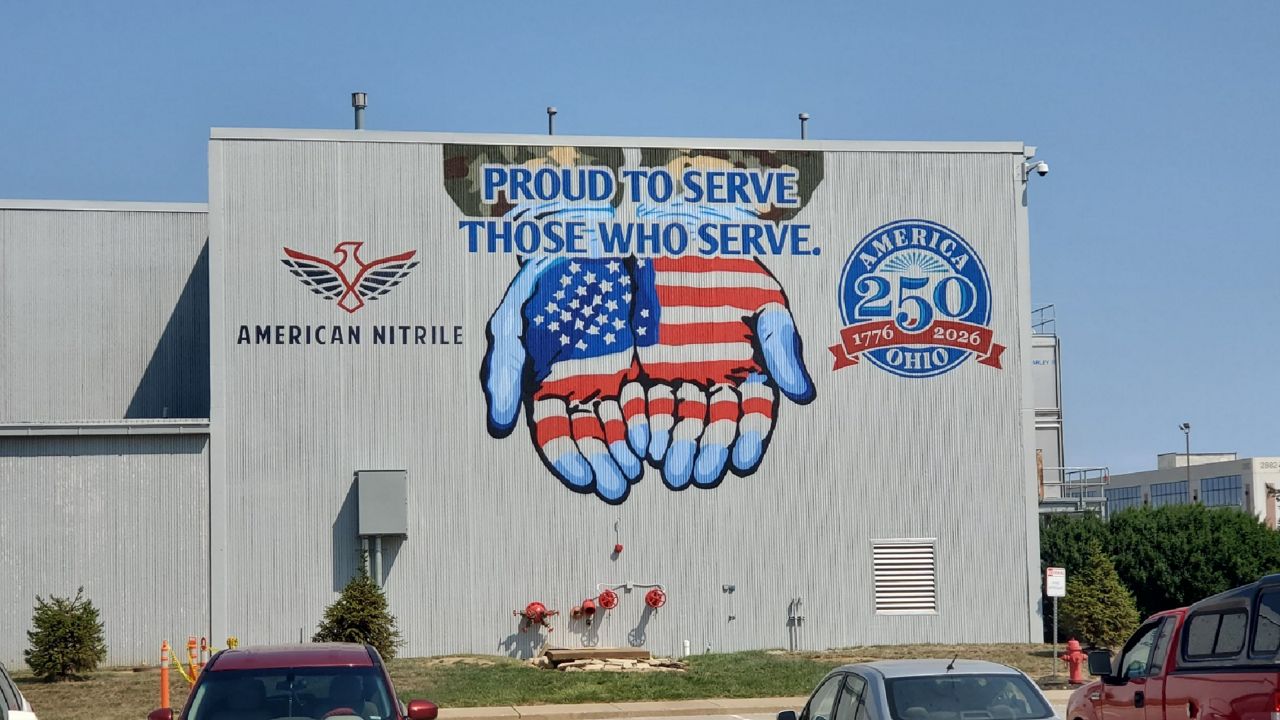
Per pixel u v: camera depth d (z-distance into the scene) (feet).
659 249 118.32
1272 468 385.50
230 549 111.45
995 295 122.21
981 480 120.37
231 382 112.68
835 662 108.58
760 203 119.96
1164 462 454.81
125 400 124.77
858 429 119.34
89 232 126.21
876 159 121.70
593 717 88.53
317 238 114.52
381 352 114.42
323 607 111.86
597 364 116.67
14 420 123.13
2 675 48.62
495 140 117.39
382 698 40.96
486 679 99.66
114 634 109.70
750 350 118.62
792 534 117.70
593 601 114.83
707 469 117.19
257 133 114.52
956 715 41.68
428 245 115.75
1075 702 55.62
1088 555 127.95
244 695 40.75
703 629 115.96
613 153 118.52
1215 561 127.24
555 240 117.29
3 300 124.36
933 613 118.62
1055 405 163.63
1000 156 123.44
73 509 110.22
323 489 112.88
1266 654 42.37
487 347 115.55
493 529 114.32
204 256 127.24
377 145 115.85
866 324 120.26
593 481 115.85
